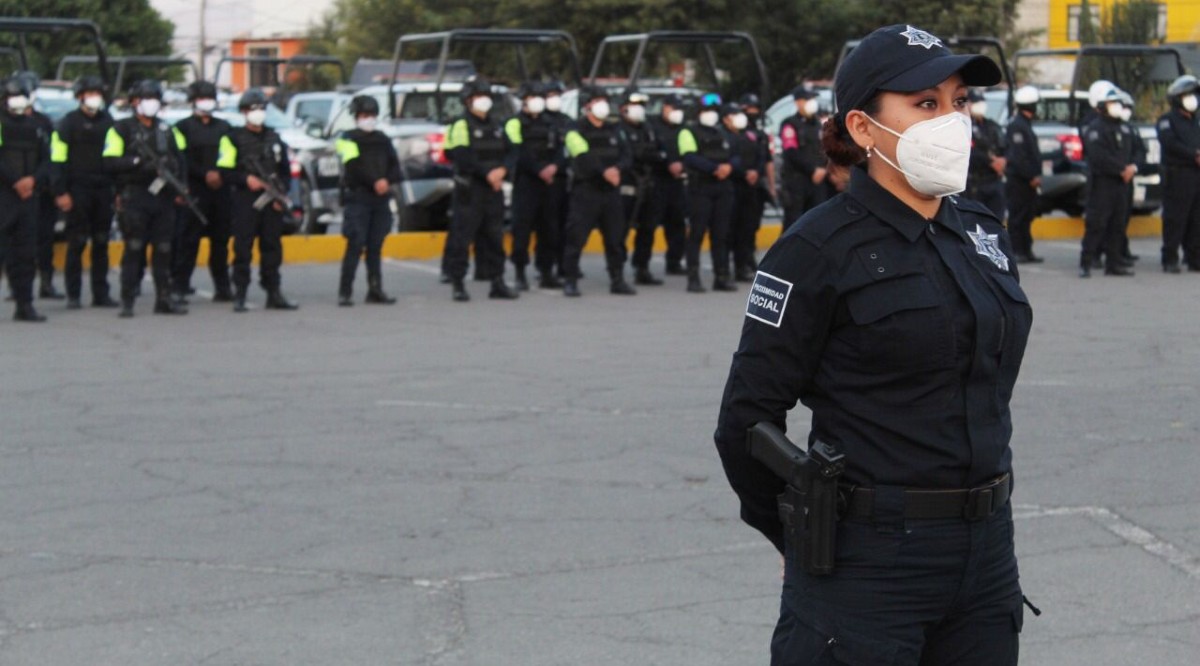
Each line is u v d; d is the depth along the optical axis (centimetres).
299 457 784
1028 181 1714
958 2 3644
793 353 298
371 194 1402
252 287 1562
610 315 1326
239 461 776
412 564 601
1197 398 919
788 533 299
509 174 1434
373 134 1399
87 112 1356
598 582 578
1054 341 1146
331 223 2070
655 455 783
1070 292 1459
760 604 552
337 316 1334
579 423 863
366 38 3912
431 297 1467
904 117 293
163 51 4022
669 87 1911
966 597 298
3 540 636
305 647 512
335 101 2134
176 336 1212
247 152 1350
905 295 291
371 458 780
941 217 301
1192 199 1611
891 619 293
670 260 1656
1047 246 1923
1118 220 1586
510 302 1427
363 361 1084
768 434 298
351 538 638
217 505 690
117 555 615
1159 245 1952
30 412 902
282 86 2491
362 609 549
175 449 804
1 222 1255
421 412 898
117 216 1318
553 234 1523
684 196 1586
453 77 2242
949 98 297
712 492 709
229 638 521
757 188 1562
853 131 300
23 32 1650
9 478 742
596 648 509
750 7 3350
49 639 520
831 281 294
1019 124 1712
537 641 516
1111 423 848
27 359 1094
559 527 652
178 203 1369
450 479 736
